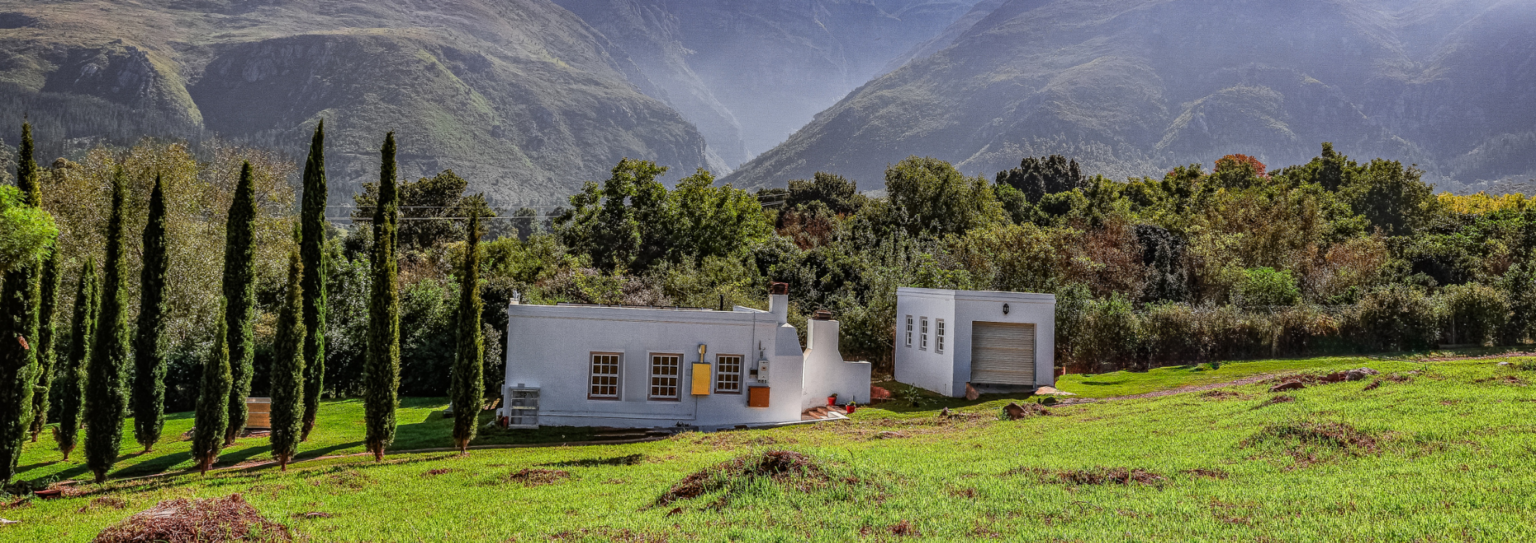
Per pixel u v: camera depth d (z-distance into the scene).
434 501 13.97
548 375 24.94
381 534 11.63
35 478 19.70
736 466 13.41
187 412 32.16
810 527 10.56
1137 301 47.41
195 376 33.19
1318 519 10.13
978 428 21.94
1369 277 50.91
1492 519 9.61
